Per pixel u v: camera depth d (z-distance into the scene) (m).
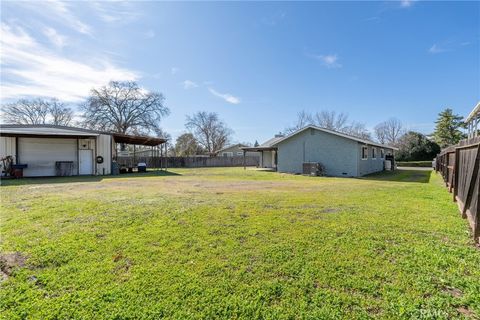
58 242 3.63
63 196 7.50
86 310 2.14
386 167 22.28
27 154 15.49
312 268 2.83
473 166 4.48
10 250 3.35
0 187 9.76
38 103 34.22
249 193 8.16
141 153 39.84
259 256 3.15
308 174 17.08
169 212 5.38
